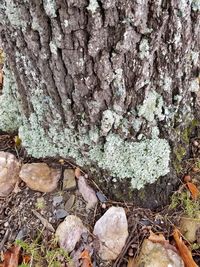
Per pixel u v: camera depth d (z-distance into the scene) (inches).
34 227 17.7
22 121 19.0
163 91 16.2
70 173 18.5
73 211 17.9
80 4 13.1
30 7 13.7
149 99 16.1
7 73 18.1
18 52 15.7
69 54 14.5
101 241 17.4
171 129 17.5
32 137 18.4
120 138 17.0
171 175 18.6
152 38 14.4
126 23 13.7
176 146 18.4
